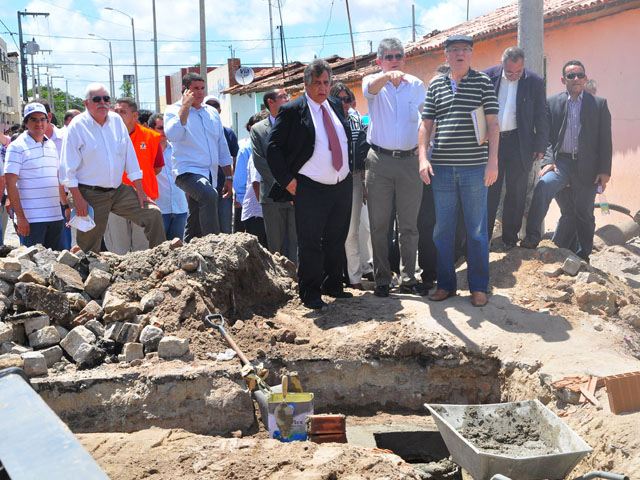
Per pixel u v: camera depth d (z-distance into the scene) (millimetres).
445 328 5797
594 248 9141
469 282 6227
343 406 5562
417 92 6293
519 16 7832
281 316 6238
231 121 29672
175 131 7246
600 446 4215
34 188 7195
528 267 6742
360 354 5602
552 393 4934
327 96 6004
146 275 6117
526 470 3922
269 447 4219
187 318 5664
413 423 5316
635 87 9961
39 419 1550
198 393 4961
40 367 5012
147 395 4887
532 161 6953
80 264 6141
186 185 7367
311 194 6082
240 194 9141
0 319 5379
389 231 7402
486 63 13219
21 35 44375
